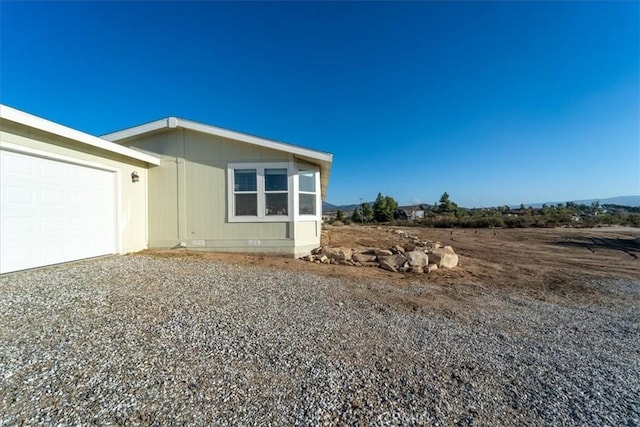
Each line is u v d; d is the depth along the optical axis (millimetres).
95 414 1861
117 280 4895
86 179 6512
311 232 9156
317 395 2205
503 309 4695
